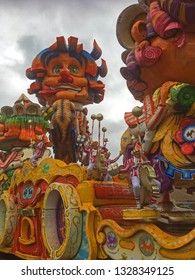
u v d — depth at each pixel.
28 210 13.20
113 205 10.75
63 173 11.62
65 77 15.20
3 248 14.72
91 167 10.82
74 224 10.31
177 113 9.42
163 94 9.27
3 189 17.11
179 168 9.05
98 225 9.94
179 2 8.65
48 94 15.57
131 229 8.73
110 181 11.26
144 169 8.26
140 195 8.34
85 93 15.70
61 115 12.95
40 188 12.81
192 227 8.73
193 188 9.56
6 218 14.27
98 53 16.88
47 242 11.34
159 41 9.41
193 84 9.57
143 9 10.34
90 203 10.38
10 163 17.14
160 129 9.57
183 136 9.02
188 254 7.46
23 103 18.12
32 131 17.59
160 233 8.05
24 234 13.65
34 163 13.42
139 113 9.16
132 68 10.27
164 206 9.48
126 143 10.85
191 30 9.14
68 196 10.52
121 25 11.15
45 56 15.77
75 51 15.87
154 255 8.16
